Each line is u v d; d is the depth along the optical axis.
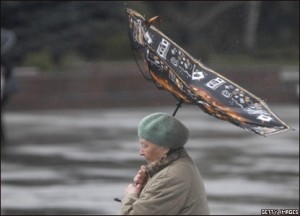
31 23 95.06
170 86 13.10
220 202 32.97
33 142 54.47
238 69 52.97
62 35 96.19
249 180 38.47
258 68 59.47
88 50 97.56
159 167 13.45
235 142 53.47
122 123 66.75
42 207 32.09
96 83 84.81
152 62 13.10
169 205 13.16
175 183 13.18
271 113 13.09
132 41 13.20
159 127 13.45
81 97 84.00
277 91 64.25
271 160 45.12
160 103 83.94
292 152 48.50
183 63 13.48
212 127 62.88
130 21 13.23
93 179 38.78
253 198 33.84
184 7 89.12
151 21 13.41
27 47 94.94
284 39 73.62
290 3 74.69
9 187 36.78
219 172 40.94
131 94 84.50
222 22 33.94
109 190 35.81
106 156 46.91
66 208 31.89
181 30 88.12
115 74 85.06
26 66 91.00
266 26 76.12
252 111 13.02
